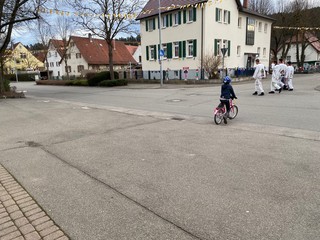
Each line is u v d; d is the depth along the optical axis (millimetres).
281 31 45812
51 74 74188
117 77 33688
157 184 4324
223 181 4328
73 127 8938
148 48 35125
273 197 3771
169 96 17328
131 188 4230
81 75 53688
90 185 4402
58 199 3975
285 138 6656
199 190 4059
